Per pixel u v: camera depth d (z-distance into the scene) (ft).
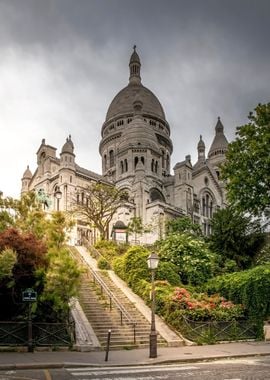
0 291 65.10
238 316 81.46
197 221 268.62
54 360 49.98
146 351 61.87
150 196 251.39
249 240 122.42
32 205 78.54
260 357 57.62
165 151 335.88
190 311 76.59
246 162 101.86
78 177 238.48
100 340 67.10
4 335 59.77
